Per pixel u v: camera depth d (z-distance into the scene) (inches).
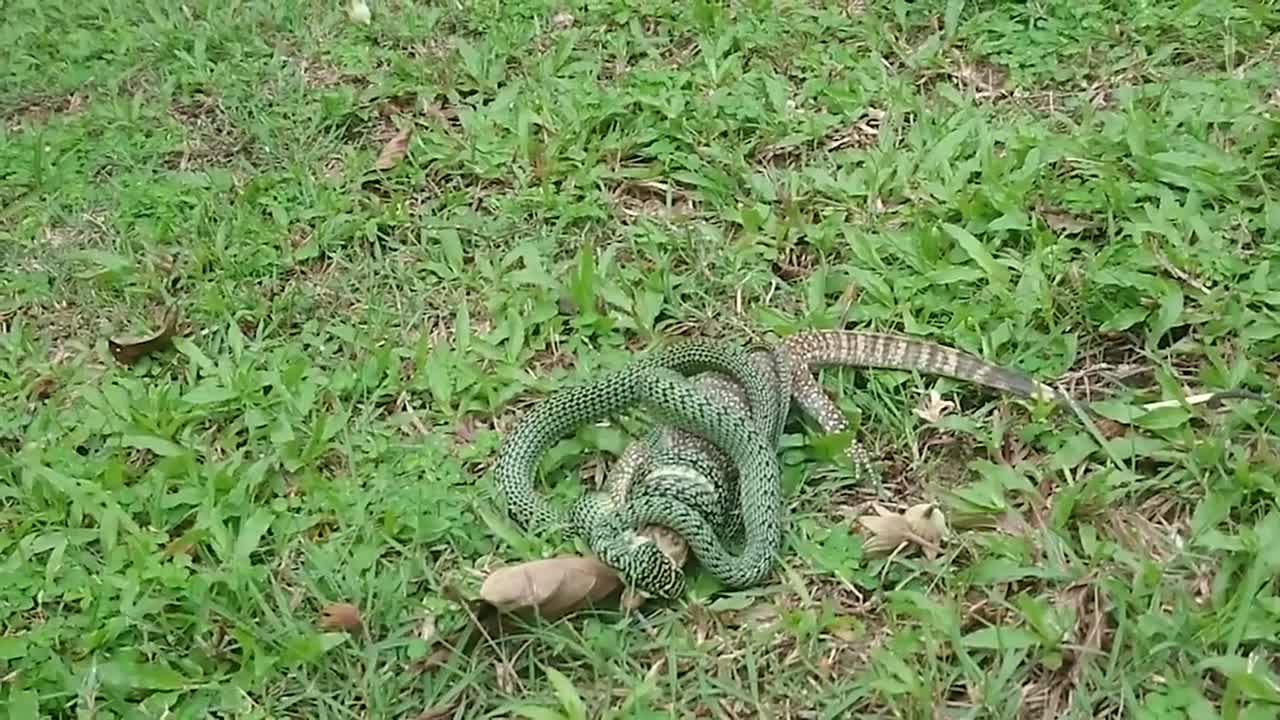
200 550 69.4
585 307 75.7
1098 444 69.9
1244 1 84.4
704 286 76.5
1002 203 76.5
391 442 72.2
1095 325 73.5
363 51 88.1
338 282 78.1
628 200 80.7
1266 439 69.3
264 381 73.9
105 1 91.8
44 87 87.8
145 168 83.4
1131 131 78.4
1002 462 70.4
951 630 65.8
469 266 78.5
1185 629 65.0
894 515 68.5
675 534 67.9
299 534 69.6
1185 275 73.6
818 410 71.4
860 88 83.2
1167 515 68.5
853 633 66.7
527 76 85.7
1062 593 66.9
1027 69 83.7
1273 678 64.4
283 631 67.1
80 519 70.3
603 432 71.3
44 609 68.4
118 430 72.9
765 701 65.6
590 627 67.0
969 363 72.1
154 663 66.8
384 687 66.3
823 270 76.2
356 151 83.7
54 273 79.2
